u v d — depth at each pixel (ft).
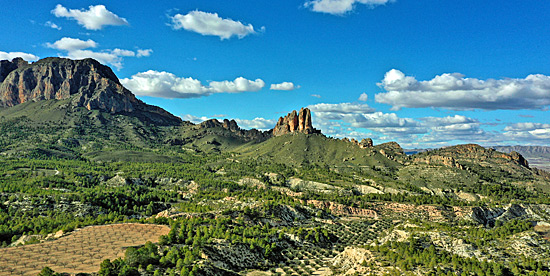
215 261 596.70
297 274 630.74
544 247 599.57
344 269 624.59
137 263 542.16
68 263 552.82
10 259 561.43
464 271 509.35
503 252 589.73
